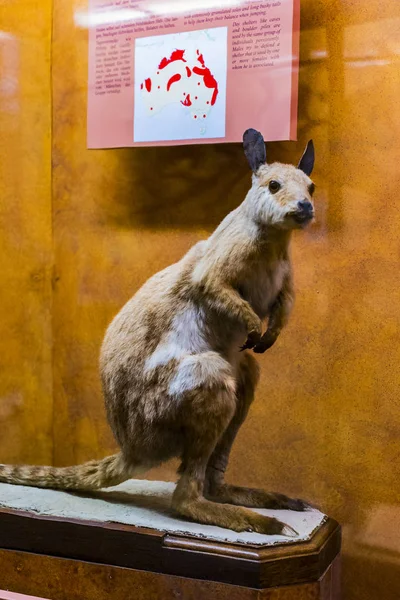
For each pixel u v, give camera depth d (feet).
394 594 8.46
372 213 8.45
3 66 9.85
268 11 8.36
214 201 9.16
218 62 8.58
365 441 8.59
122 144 9.16
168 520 7.26
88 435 10.08
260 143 7.46
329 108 8.55
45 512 7.49
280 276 7.53
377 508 8.55
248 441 9.19
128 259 9.73
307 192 7.12
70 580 7.23
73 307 10.14
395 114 8.27
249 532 6.97
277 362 9.00
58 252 10.21
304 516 7.64
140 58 9.01
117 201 9.75
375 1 8.29
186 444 7.33
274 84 8.34
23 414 10.23
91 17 9.31
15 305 10.13
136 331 7.65
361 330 8.57
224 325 7.57
